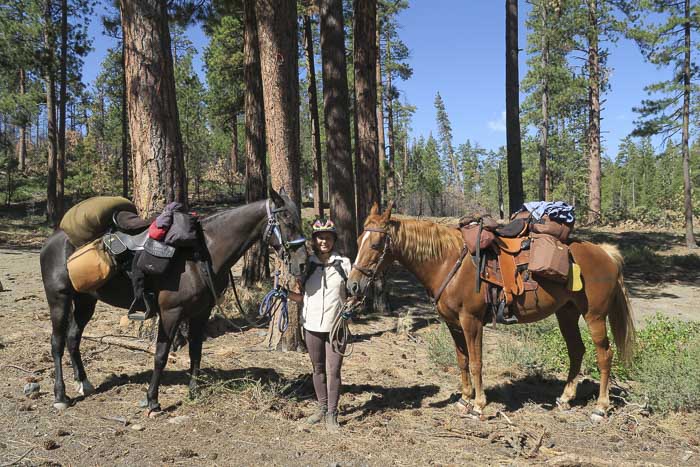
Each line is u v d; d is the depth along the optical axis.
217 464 3.79
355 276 4.46
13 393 4.97
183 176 7.18
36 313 8.37
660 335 6.51
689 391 5.00
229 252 4.70
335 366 4.48
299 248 4.34
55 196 25.94
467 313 4.91
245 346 7.21
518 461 4.05
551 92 32.00
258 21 7.01
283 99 7.01
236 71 25.28
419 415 4.99
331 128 9.54
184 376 5.70
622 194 70.88
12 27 20.53
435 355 6.85
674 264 19.20
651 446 4.38
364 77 11.02
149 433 4.27
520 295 4.88
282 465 3.81
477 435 4.52
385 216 4.64
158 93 6.80
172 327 4.64
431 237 4.95
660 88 22.00
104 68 41.38
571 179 48.12
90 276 4.59
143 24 6.70
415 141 69.44
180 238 4.47
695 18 20.58
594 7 29.61
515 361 6.79
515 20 9.59
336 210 9.63
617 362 6.18
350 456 4.01
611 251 5.28
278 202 4.43
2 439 4.00
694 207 34.25
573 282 4.89
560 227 4.92
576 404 5.52
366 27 10.91
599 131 31.67
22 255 15.94
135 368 5.91
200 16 12.84
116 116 40.47
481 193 83.62
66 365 5.93
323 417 4.64
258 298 9.69
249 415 4.72
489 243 4.78
